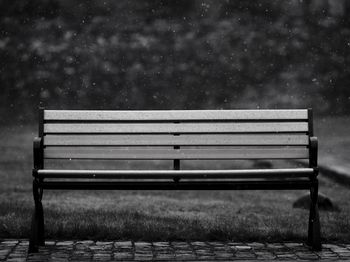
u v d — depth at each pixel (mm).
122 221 7414
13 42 41375
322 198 9641
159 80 41188
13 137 27188
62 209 8648
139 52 41969
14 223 7070
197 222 7449
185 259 5738
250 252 6051
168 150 6379
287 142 6371
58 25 42344
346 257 5871
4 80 40062
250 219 8078
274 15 44844
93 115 6391
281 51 43250
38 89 39906
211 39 43188
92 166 17031
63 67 40812
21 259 5695
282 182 6070
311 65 42969
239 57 42719
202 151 6379
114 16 43406
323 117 38719
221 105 40719
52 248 6145
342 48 43594
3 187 12352
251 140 6391
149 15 43906
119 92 40438
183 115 6418
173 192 12570
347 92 41875
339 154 20141
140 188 6023
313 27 44500
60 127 6348
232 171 5969
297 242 6566
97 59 41344
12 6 42469
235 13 44781
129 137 6395
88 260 5676
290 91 41625
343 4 44781
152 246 6289
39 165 6070
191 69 41906
